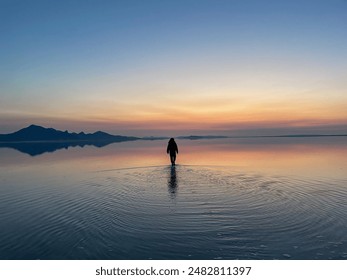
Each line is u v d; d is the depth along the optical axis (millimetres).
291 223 8727
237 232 8062
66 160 30125
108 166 23641
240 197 12062
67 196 12844
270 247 7121
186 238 7699
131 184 15273
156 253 6902
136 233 8094
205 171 19531
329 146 48969
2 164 26906
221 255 6789
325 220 8938
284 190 13320
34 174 19812
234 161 25734
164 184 15086
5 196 13062
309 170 19422
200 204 11031
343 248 7004
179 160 27250
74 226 8773
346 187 13773
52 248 7277
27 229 8602
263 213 9789
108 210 10453
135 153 39062
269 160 26203
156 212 10070
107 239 7727
